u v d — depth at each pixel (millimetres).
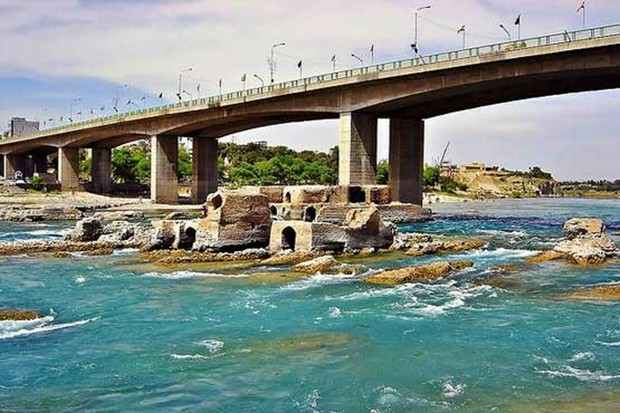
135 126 128875
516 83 74438
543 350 25359
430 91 77750
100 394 21016
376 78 80938
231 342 26688
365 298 35062
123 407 19969
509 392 20953
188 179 186875
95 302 34594
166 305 33719
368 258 50000
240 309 32625
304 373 22828
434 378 22297
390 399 20453
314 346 26031
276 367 23469
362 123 88438
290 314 31406
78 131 143125
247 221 52812
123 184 165375
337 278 41219
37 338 27469
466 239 62156
